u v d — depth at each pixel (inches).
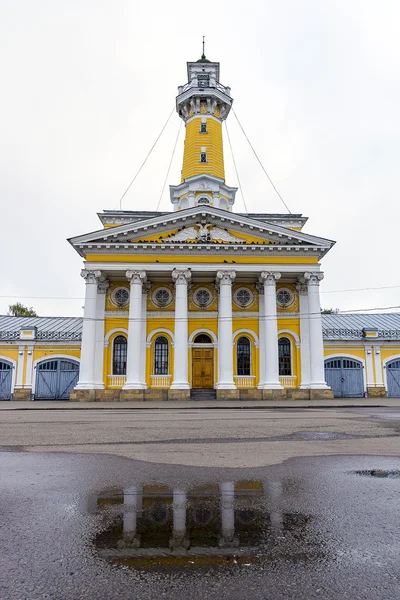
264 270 1250.0
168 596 115.6
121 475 256.4
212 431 474.9
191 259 1249.4
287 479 245.9
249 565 133.7
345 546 148.2
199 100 1562.5
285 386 1279.5
